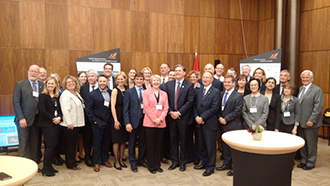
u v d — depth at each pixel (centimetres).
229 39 761
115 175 395
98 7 622
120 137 416
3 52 550
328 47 623
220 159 474
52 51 588
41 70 475
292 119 424
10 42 554
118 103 413
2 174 179
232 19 761
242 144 236
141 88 420
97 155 415
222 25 750
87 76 477
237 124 395
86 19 613
